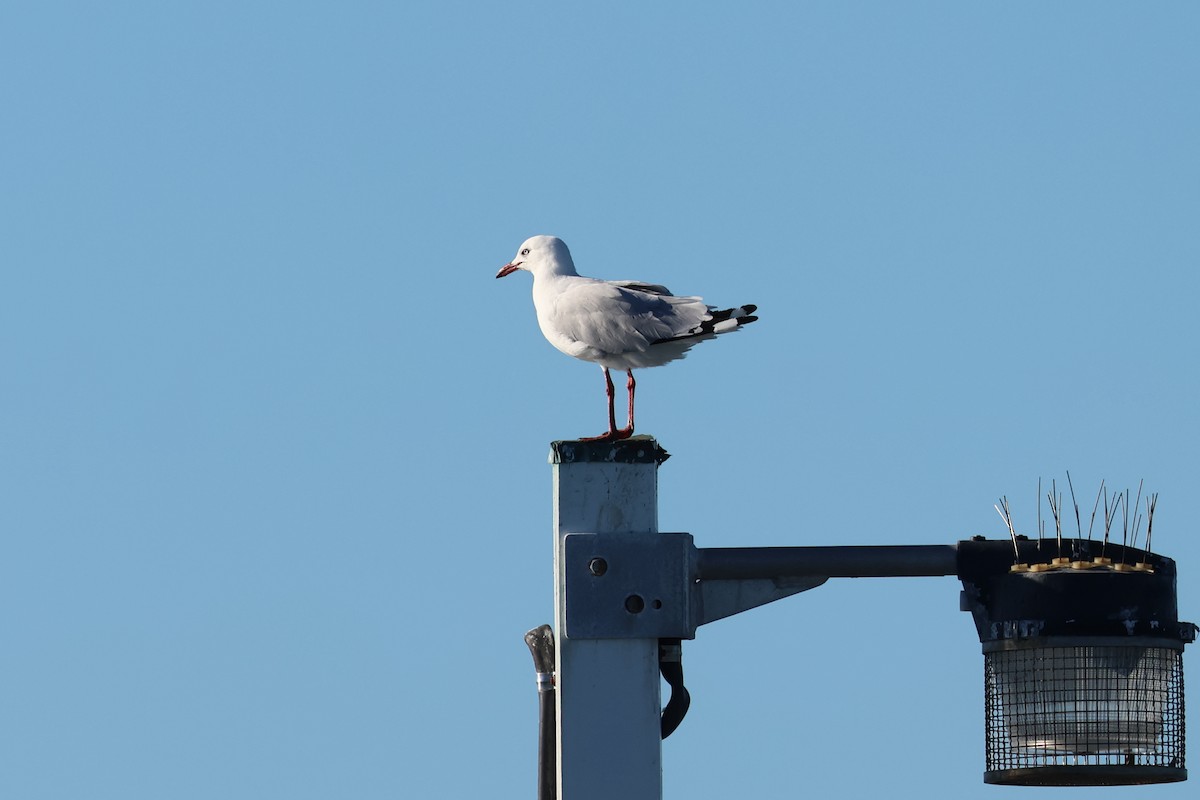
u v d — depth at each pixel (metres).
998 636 11.20
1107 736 11.12
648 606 10.89
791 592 11.25
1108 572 11.07
